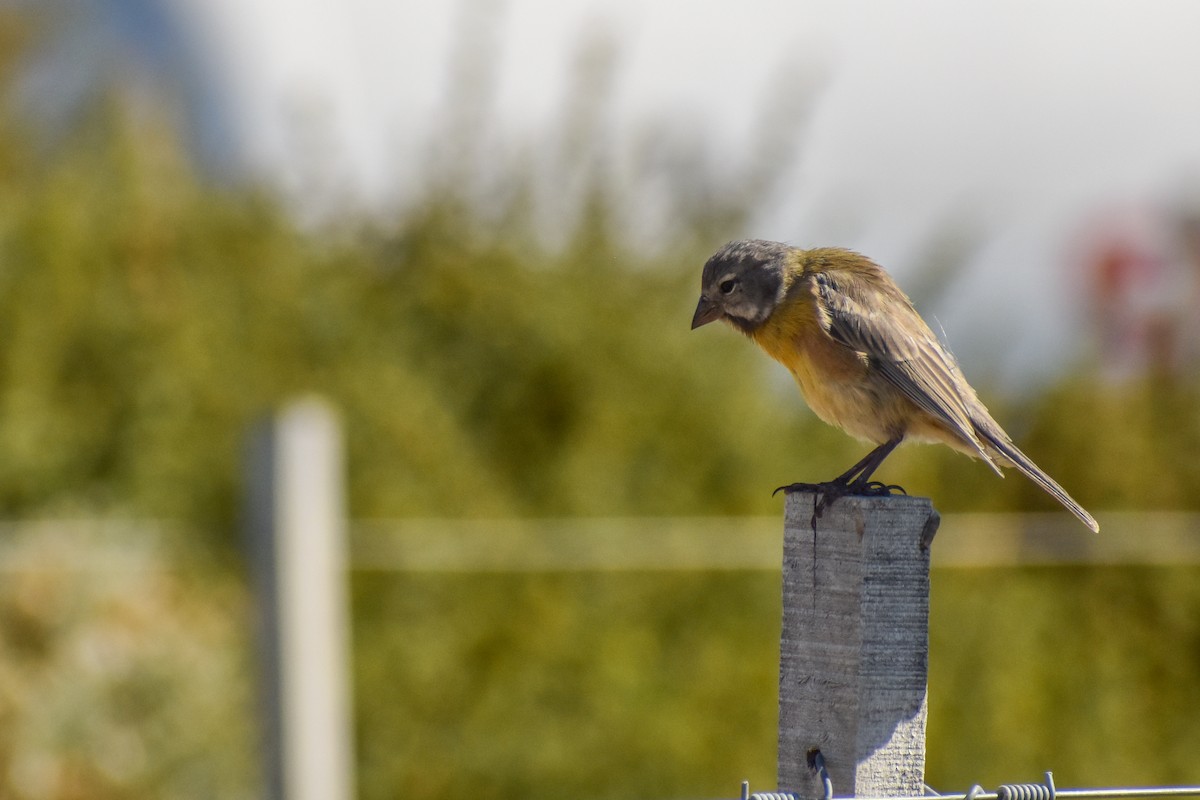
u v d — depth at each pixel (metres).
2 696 10.08
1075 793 5.45
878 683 5.36
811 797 5.42
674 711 11.94
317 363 13.77
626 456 13.36
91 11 17.58
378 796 11.54
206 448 13.16
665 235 15.09
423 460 12.91
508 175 15.17
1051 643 13.62
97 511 12.70
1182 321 16.39
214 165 15.94
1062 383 15.66
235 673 11.06
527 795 11.65
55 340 13.43
